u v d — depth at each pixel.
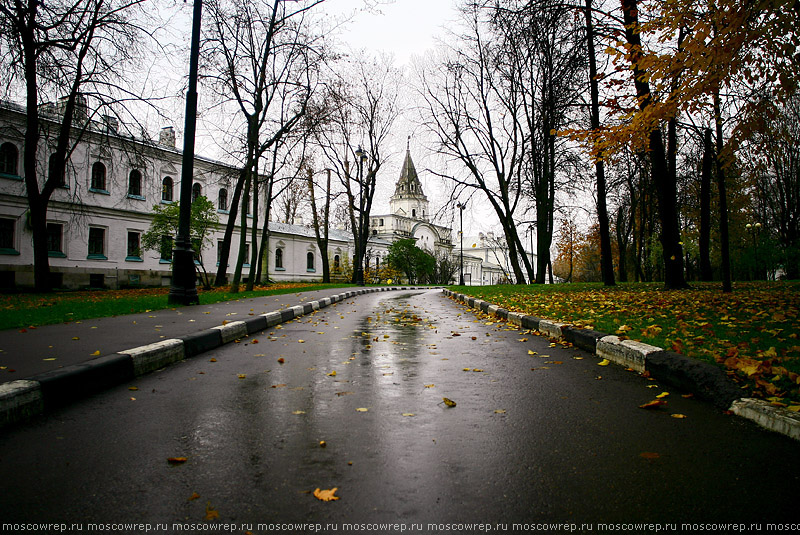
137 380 4.57
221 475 2.45
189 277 11.79
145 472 2.48
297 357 5.83
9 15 15.27
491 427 3.21
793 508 2.08
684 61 7.58
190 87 11.55
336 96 21.83
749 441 2.86
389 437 3.01
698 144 20.28
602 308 9.24
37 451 2.76
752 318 6.92
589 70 15.74
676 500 2.17
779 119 10.84
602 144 8.92
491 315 11.18
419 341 7.20
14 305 11.91
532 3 11.78
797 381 3.45
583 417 3.40
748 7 6.53
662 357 4.44
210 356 5.90
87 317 8.52
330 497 2.20
